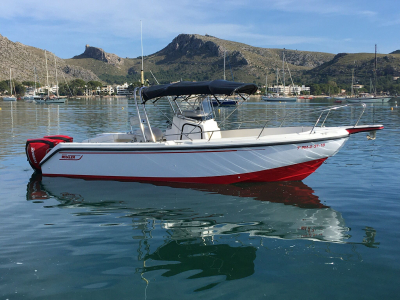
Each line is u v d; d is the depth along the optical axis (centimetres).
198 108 825
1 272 397
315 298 348
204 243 481
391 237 494
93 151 804
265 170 766
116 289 365
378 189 737
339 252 449
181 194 712
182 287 370
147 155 772
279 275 394
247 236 505
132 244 476
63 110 4072
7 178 836
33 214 595
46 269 405
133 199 678
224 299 348
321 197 690
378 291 359
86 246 468
